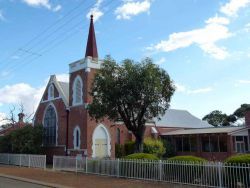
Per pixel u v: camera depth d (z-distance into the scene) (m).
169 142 50.03
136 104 26.72
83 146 37.41
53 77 44.72
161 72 27.23
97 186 19.17
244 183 16.34
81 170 27.81
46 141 44.22
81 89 38.91
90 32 41.62
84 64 38.62
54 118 43.50
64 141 40.81
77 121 39.03
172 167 19.97
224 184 17.08
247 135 41.84
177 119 57.47
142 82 25.94
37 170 30.95
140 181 21.19
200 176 18.33
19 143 41.34
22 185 20.36
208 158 43.47
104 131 38.91
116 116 27.95
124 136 45.03
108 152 38.72
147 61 27.08
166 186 18.56
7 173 28.56
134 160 22.61
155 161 21.03
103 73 27.45
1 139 45.44
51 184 20.45
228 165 17.03
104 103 27.30
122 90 26.44
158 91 26.39
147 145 40.53
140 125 27.95
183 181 19.19
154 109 27.25
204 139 45.34
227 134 40.91
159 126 52.97
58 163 31.16
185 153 47.56
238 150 41.41
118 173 23.77
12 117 53.66
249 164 16.25
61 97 42.44
